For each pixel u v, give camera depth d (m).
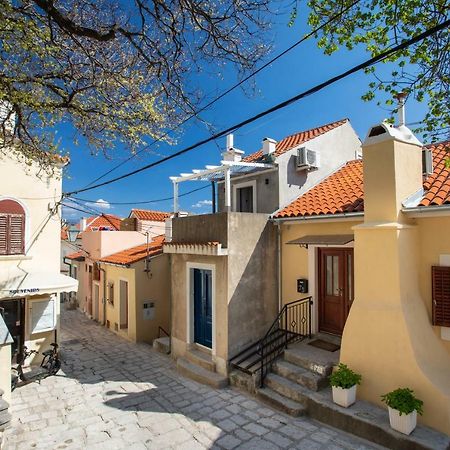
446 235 6.50
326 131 12.17
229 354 8.84
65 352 12.12
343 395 6.36
